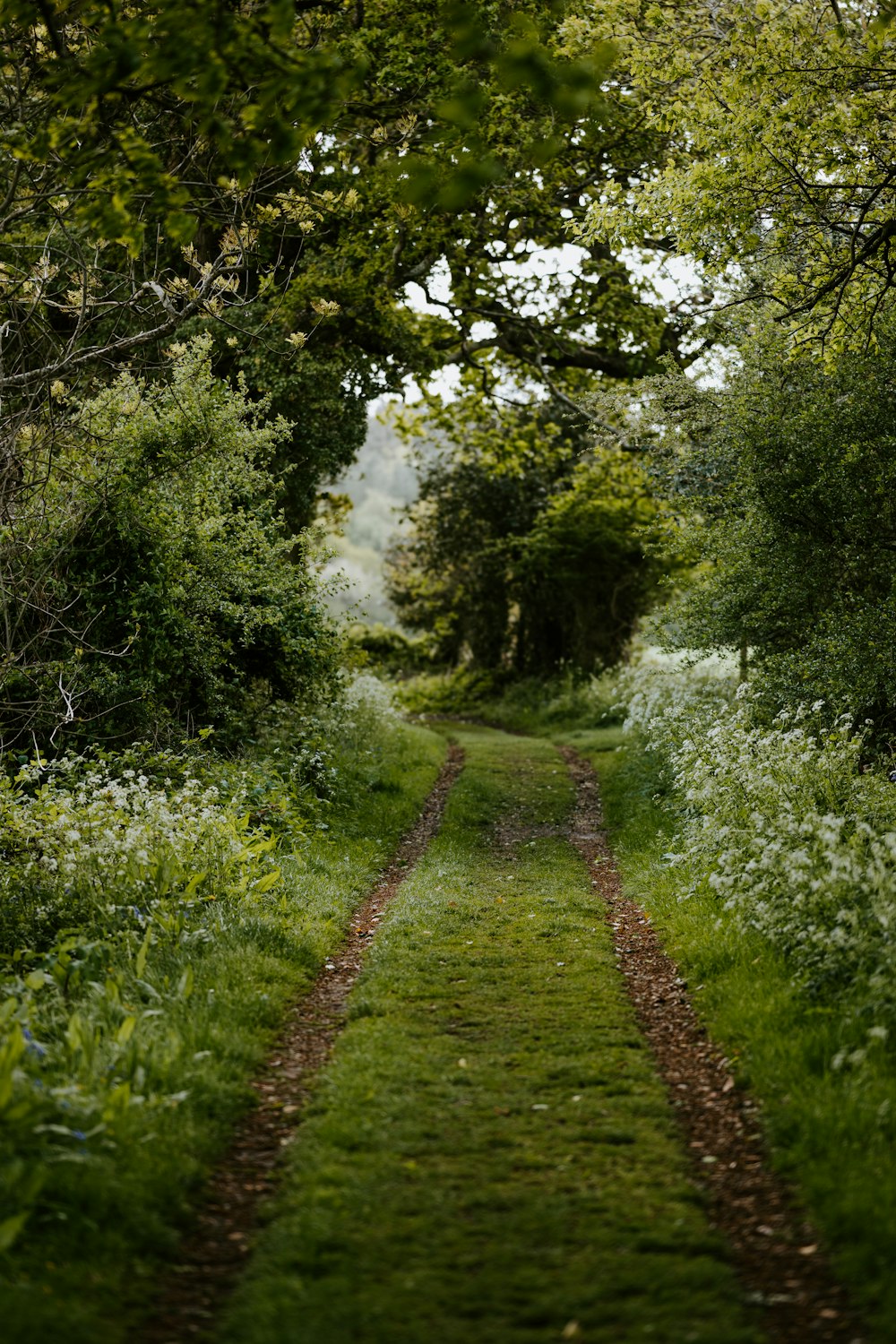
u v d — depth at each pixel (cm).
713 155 1136
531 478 3400
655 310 2062
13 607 1131
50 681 1157
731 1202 455
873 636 1108
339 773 1517
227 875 902
